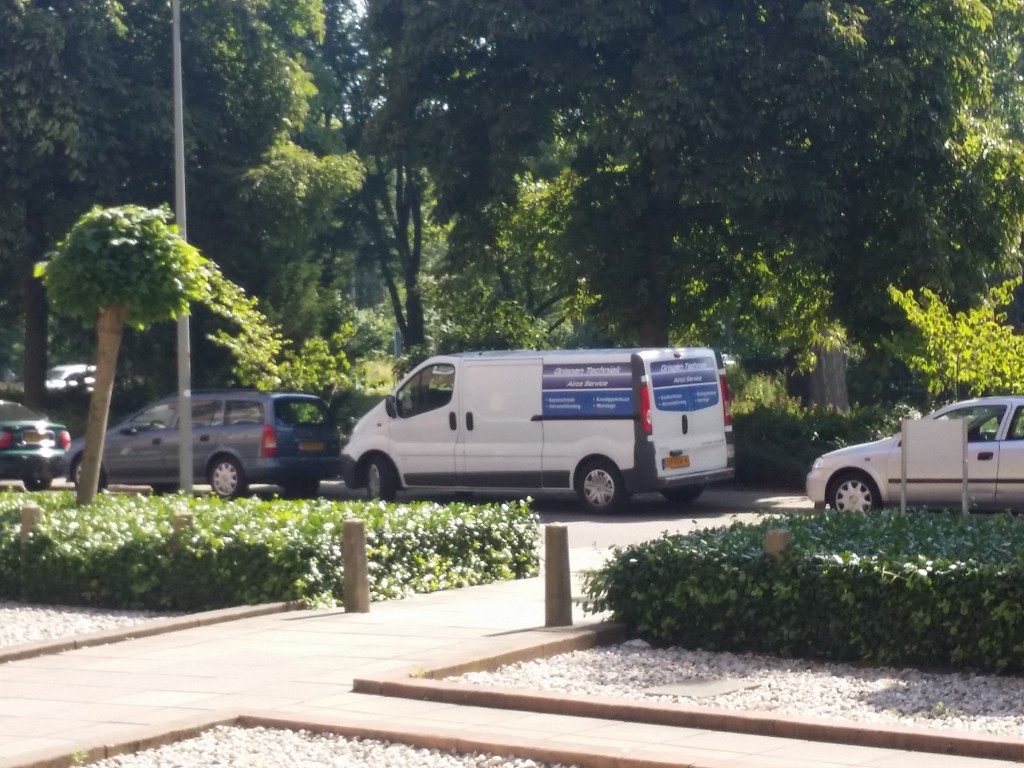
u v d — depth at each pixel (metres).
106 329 13.74
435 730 7.07
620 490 18.75
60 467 24.39
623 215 23.36
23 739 7.16
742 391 31.23
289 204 29.88
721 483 23.22
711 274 23.81
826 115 21.17
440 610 10.95
